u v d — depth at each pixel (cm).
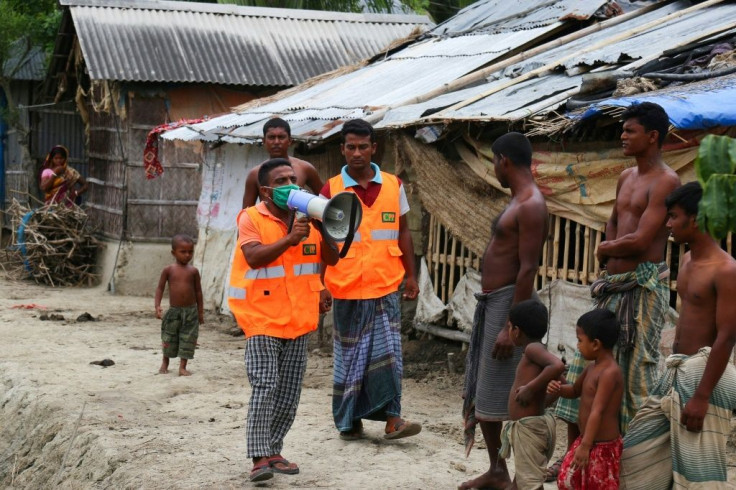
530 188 545
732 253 714
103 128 1691
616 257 552
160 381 893
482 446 679
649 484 477
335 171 1163
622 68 819
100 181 1705
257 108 1301
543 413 515
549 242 844
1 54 1877
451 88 1023
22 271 1750
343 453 653
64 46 1706
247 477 602
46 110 2006
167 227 1596
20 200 2027
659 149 549
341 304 670
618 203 568
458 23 1374
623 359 550
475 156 885
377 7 2027
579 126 739
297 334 604
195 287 923
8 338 1116
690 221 461
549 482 584
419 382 902
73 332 1173
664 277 552
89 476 659
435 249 992
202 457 646
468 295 938
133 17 1611
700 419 454
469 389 571
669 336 713
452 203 921
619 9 1112
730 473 600
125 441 691
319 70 1603
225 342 1145
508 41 1127
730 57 780
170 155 1588
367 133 663
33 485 723
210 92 1592
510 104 848
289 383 611
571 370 567
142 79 1502
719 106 666
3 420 855
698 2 1059
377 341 663
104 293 1595
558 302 830
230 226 1373
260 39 1648
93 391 848
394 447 670
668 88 757
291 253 602
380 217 669
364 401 669
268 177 593
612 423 479
